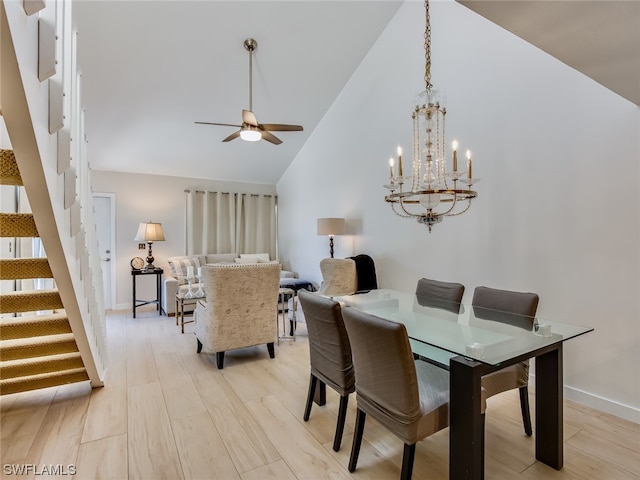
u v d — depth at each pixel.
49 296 1.99
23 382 2.36
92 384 2.56
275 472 1.66
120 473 1.64
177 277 5.07
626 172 2.14
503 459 1.76
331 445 1.88
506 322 1.94
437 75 3.33
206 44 3.58
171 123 4.60
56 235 1.61
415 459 1.76
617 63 1.58
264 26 3.49
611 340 2.21
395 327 1.35
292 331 3.98
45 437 1.93
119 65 3.62
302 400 2.40
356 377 1.66
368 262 3.98
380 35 3.98
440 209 3.33
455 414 1.42
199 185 6.09
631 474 1.65
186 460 1.74
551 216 2.50
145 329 4.26
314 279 5.50
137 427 2.04
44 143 1.35
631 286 2.12
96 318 2.55
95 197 5.33
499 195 2.82
